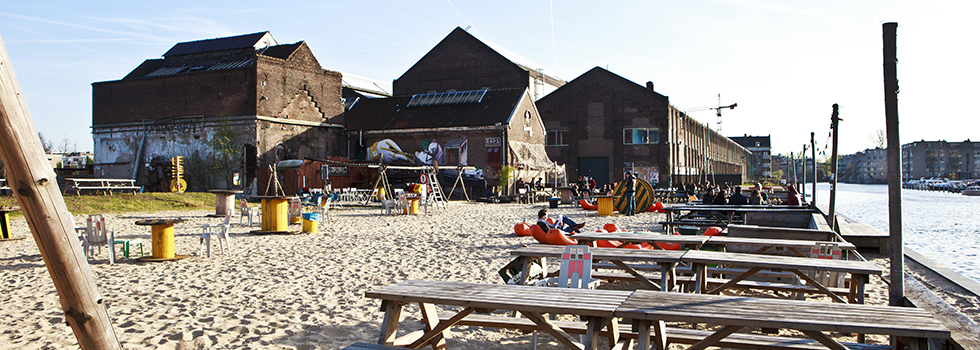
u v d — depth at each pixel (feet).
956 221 83.51
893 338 14.35
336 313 22.70
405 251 40.57
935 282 29.17
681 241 28.99
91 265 34.22
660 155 161.48
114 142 130.82
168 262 35.37
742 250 33.86
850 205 143.23
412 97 151.12
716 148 261.44
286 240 47.37
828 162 508.94
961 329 13.47
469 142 133.28
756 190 65.00
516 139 137.08
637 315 13.05
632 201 78.54
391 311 15.47
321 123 133.80
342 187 123.85
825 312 13.03
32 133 8.52
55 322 21.34
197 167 120.78
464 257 37.78
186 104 123.95
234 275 31.01
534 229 42.27
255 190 118.21
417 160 136.77
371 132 139.74
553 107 171.83
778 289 23.08
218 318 21.83
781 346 14.62
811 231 35.78
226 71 120.67
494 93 144.25
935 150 529.45
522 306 13.94
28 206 8.57
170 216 72.69
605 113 166.91
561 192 110.42
